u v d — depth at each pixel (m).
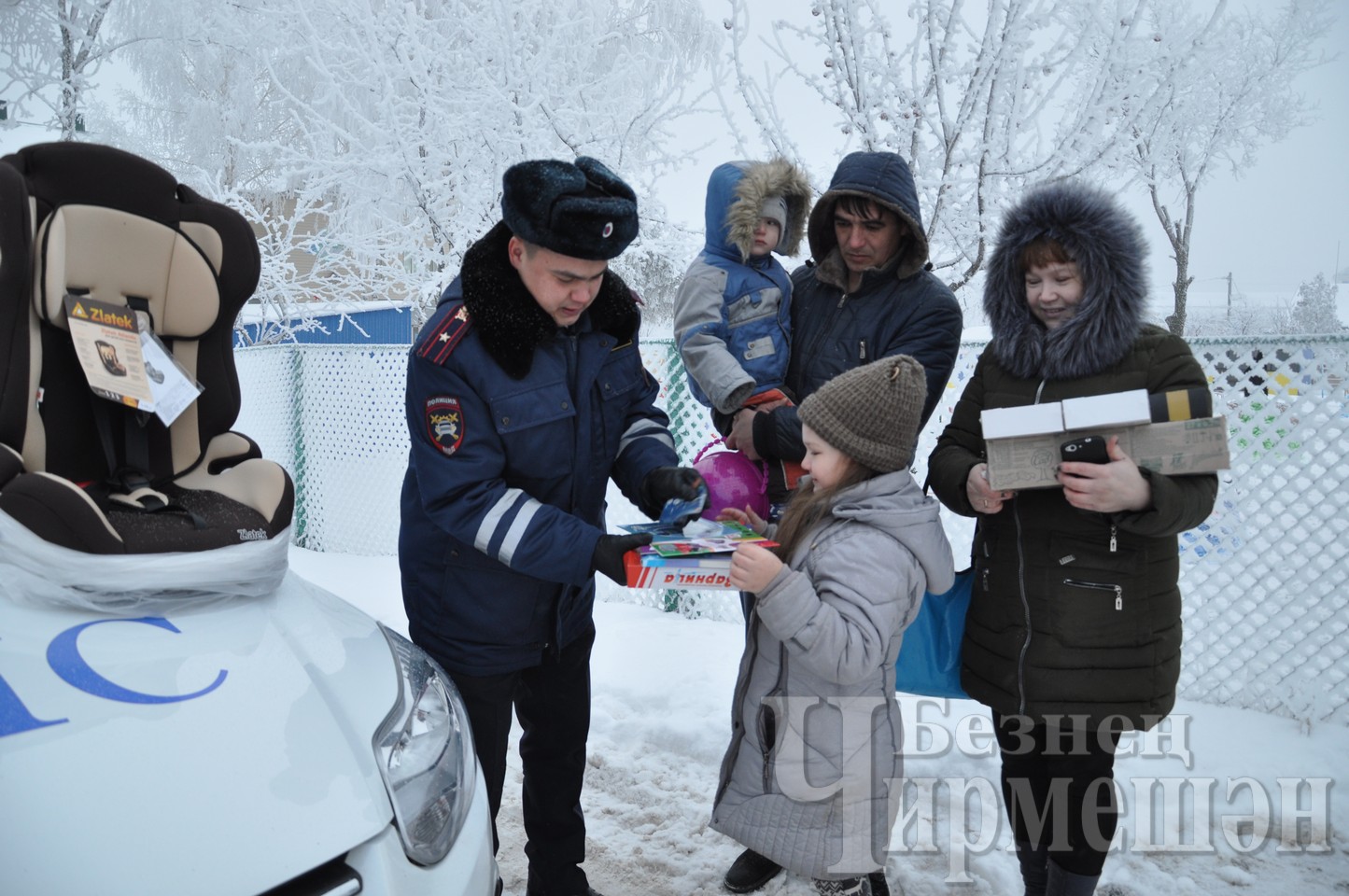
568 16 7.08
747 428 2.75
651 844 3.18
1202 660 4.14
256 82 8.82
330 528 6.95
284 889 1.50
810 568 2.18
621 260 7.15
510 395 2.16
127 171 2.27
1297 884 2.89
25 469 2.19
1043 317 2.38
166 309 2.42
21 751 1.52
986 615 2.41
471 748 2.06
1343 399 3.83
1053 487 2.27
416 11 7.20
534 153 6.50
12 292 2.10
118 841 1.42
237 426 7.51
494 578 2.29
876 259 2.80
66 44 6.58
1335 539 3.86
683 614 5.37
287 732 1.71
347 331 10.51
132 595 1.93
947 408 4.55
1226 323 16.27
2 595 1.89
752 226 2.83
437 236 7.01
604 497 2.54
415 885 1.65
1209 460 2.03
